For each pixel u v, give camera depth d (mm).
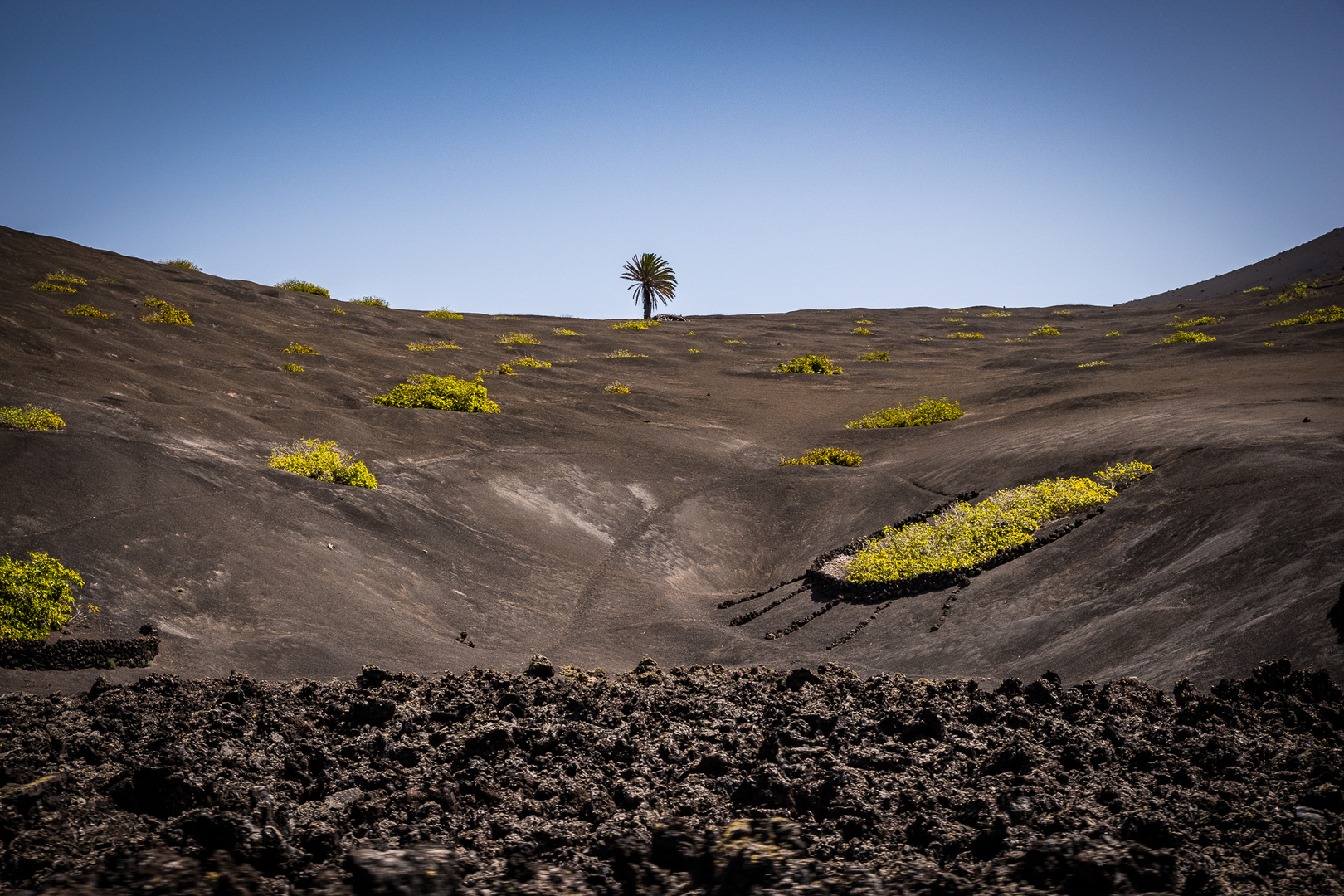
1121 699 5570
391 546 13734
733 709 5961
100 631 8477
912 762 4273
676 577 15875
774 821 2975
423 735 5180
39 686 6824
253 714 5703
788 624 12273
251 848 2826
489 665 9773
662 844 2895
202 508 12547
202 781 3566
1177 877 2490
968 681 6508
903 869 2754
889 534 15266
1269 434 14266
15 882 2926
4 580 7621
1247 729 4785
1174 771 3969
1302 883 2572
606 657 10883
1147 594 9094
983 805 3381
